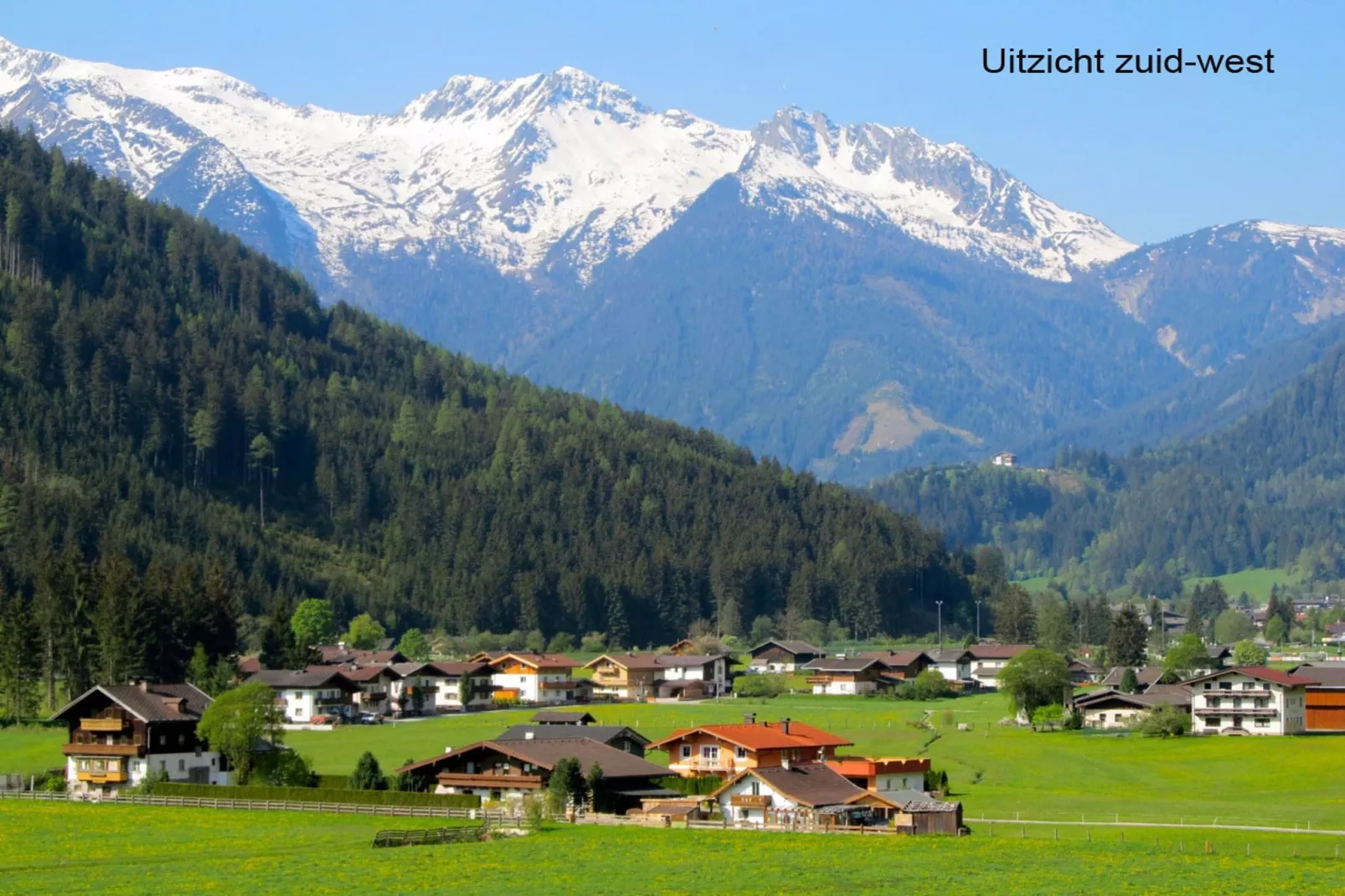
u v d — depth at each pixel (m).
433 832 169.00
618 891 141.25
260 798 198.25
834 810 181.00
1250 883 144.75
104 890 143.12
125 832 175.62
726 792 186.25
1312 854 161.00
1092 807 196.62
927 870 151.00
